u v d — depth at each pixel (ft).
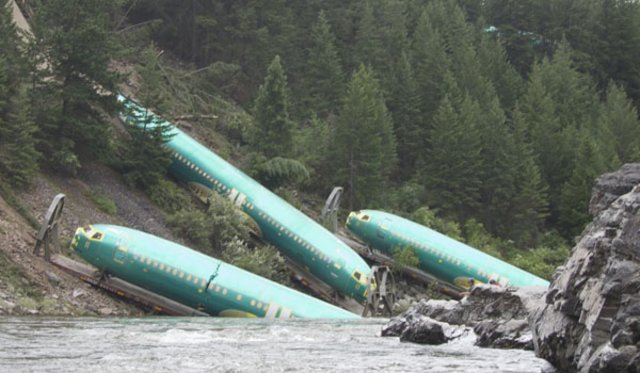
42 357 123.85
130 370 109.60
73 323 215.51
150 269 294.05
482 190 571.28
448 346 158.92
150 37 602.85
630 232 89.40
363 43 647.97
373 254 442.09
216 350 142.41
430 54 638.12
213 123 540.11
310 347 153.48
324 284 391.65
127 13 575.38
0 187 326.44
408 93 595.88
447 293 432.25
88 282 297.33
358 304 381.60
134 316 282.56
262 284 298.76
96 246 295.48
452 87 615.98
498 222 564.30
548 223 607.78
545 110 654.53
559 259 525.75
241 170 476.13
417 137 591.37
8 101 357.41
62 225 333.42
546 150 620.08
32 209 331.57
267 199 409.49
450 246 431.43
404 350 148.36
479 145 563.48
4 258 276.82
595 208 110.83
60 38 367.45
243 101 594.65
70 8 375.04
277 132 493.36
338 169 517.14
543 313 113.39
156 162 405.39
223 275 297.33
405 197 536.42
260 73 603.67
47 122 372.17
